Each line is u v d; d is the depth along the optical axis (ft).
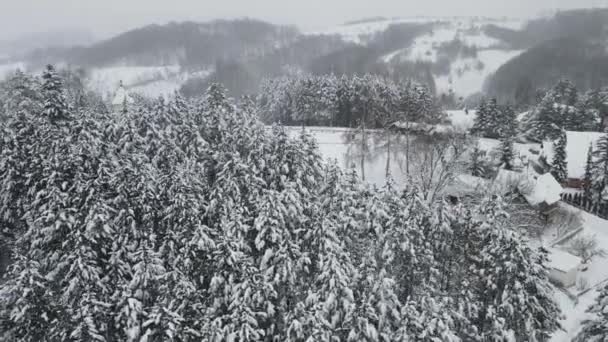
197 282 80.48
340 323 73.77
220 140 126.82
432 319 67.87
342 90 271.69
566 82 353.51
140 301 72.02
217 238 85.76
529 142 271.49
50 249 83.76
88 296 66.95
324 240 82.48
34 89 167.02
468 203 147.54
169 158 107.45
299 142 111.65
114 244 81.05
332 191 102.53
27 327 69.97
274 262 81.00
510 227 86.33
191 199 84.89
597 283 132.36
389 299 76.28
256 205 91.97
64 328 68.03
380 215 96.68
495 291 86.22
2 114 157.99
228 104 137.59
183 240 79.66
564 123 273.54
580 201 199.72
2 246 101.96
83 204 82.69
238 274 76.64
